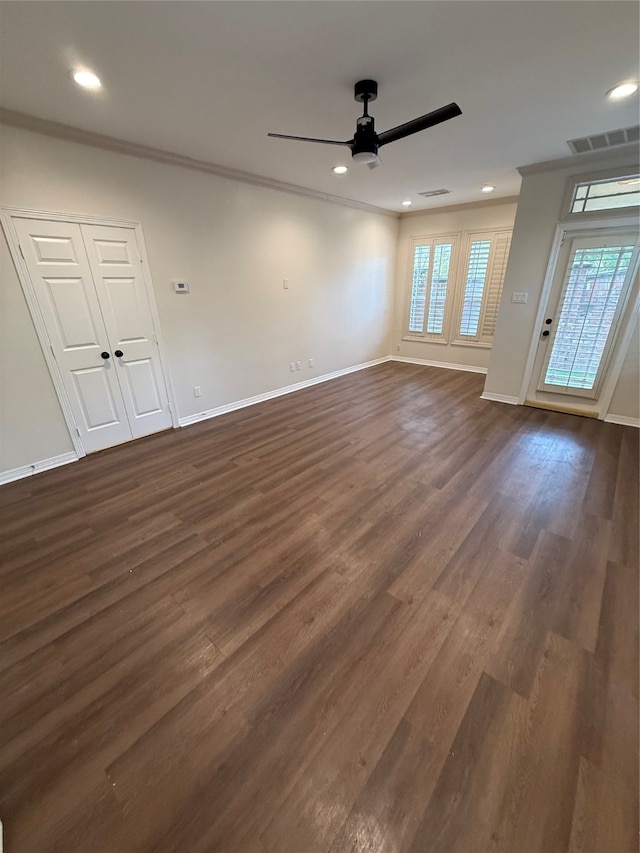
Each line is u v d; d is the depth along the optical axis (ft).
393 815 3.48
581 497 8.51
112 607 5.82
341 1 5.06
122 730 4.19
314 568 6.53
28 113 8.09
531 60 6.48
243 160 11.44
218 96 7.53
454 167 12.28
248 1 5.01
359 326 20.35
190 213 11.82
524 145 10.37
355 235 18.30
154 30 5.55
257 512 8.16
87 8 5.03
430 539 7.22
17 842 3.34
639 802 3.53
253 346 15.10
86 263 9.97
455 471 9.77
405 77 6.96
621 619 5.47
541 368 14.15
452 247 19.26
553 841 3.30
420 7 5.19
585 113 8.50
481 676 4.70
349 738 4.08
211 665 4.90
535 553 6.81
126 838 3.36
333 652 5.04
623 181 11.16
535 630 5.32
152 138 9.64
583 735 4.06
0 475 9.50
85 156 9.37
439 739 4.05
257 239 14.02
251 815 3.49
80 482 9.56
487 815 3.46
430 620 5.50
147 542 7.28
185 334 12.71
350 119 8.66
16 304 9.07
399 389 17.35
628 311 11.95
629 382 12.40
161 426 12.75
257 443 11.72
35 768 3.88
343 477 9.55
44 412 10.00
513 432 12.20
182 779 3.76
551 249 12.76
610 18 5.41
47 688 4.66
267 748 4.00
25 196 8.67
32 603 5.93
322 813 3.50
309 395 16.71
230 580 6.30
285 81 7.03
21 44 5.74
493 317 18.95
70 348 10.19
